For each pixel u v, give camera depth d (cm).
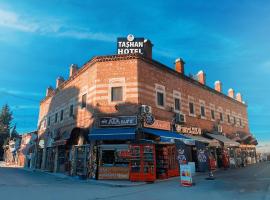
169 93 2302
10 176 2080
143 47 2222
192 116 2575
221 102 3303
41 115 3600
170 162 1973
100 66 2081
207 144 2469
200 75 3069
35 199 977
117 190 1282
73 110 2444
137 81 1984
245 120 3984
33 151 3691
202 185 1428
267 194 1046
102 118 1909
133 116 1872
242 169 2659
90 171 1853
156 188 1355
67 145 2316
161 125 2055
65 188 1338
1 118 7531
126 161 1798
